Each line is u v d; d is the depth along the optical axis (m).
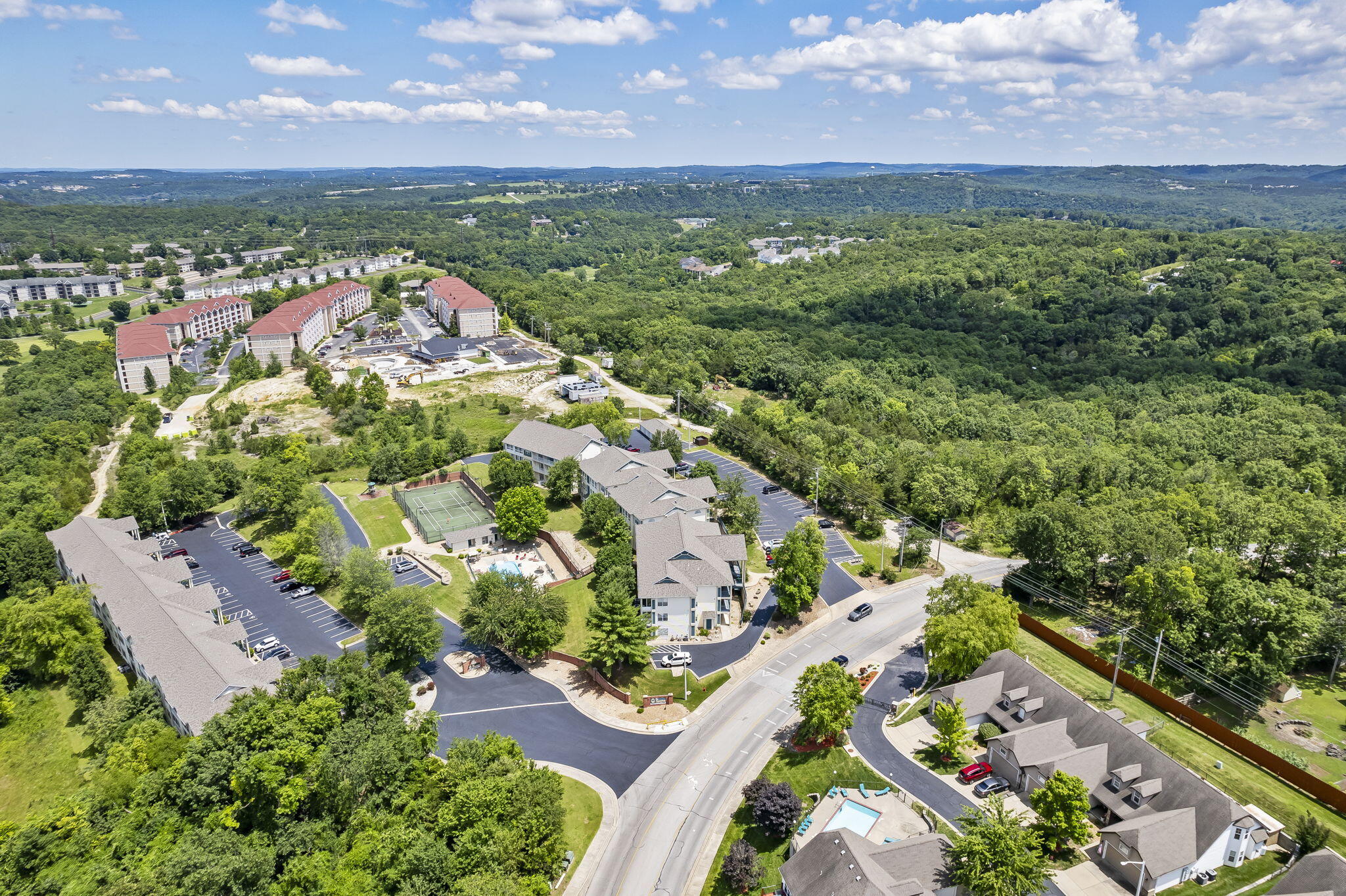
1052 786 85.62
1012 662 110.38
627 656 116.75
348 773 87.81
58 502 177.88
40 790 102.00
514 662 125.94
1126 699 114.81
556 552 156.00
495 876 76.31
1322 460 189.12
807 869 79.62
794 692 108.38
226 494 190.75
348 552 147.88
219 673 103.50
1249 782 96.69
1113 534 137.88
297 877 76.56
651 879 86.00
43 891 80.00
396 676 107.56
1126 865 83.12
